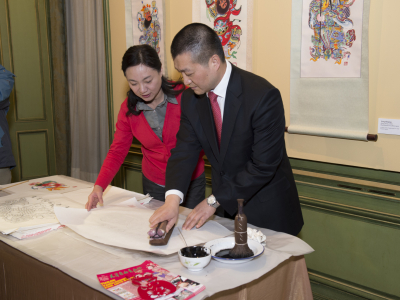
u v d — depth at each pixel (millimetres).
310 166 2131
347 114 1926
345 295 2064
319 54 1983
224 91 1326
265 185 1419
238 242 1037
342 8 1872
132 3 2926
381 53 1805
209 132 1397
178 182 1369
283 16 2113
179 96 1697
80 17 3436
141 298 840
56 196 1663
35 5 3693
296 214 1491
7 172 2590
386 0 1759
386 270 1912
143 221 1329
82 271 991
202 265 968
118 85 3234
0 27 3516
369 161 1908
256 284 1002
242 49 2283
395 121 1790
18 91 3686
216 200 1254
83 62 3475
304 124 2096
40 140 3887
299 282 1187
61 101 3812
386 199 1866
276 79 2199
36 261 1104
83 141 3543
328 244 2100
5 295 1281
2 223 1315
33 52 3738
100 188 1559
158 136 1786
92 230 1254
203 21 2455
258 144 1268
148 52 1499
